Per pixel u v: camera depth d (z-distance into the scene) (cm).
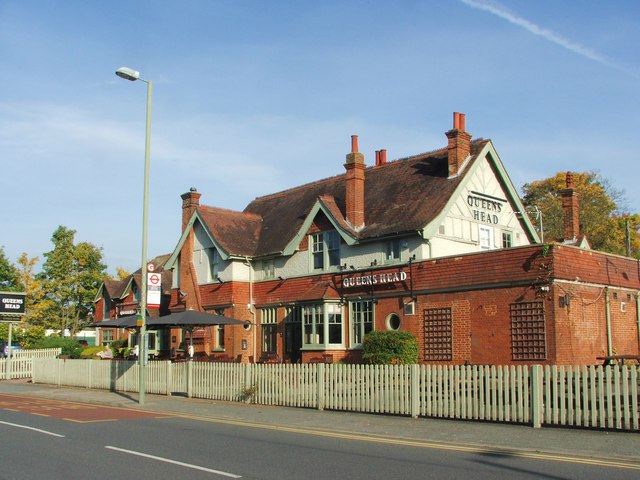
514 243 3098
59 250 5797
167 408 1994
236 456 1155
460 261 2370
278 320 3206
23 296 3994
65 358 3366
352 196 2941
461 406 1611
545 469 1031
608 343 2277
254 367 2116
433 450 1227
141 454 1174
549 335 2084
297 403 1962
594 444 1233
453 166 2817
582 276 2203
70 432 1470
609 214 5966
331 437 1404
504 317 2212
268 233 3497
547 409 1470
